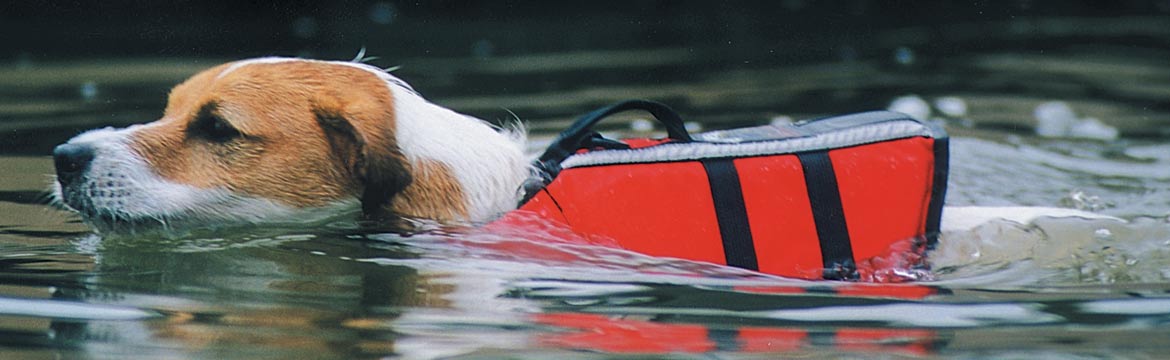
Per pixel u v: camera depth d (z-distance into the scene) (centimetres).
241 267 603
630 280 591
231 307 540
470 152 667
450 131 671
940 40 1555
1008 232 704
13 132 959
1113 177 898
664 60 1415
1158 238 715
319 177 659
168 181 645
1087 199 830
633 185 639
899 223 665
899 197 668
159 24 1586
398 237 640
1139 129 1069
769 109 1122
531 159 688
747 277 608
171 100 678
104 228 655
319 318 525
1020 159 951
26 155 876
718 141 670
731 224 636
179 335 500
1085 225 725
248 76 662
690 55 1456
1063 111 1143
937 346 499
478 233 634
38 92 1157
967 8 1794
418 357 475
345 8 1728
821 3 1839
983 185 870
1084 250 687
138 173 641
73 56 1376
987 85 1268
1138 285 612
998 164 932
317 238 646
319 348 486
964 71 1346
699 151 656
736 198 641
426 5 1766
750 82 1275
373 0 1783
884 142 682
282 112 654
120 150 643
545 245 618
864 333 518
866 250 654
